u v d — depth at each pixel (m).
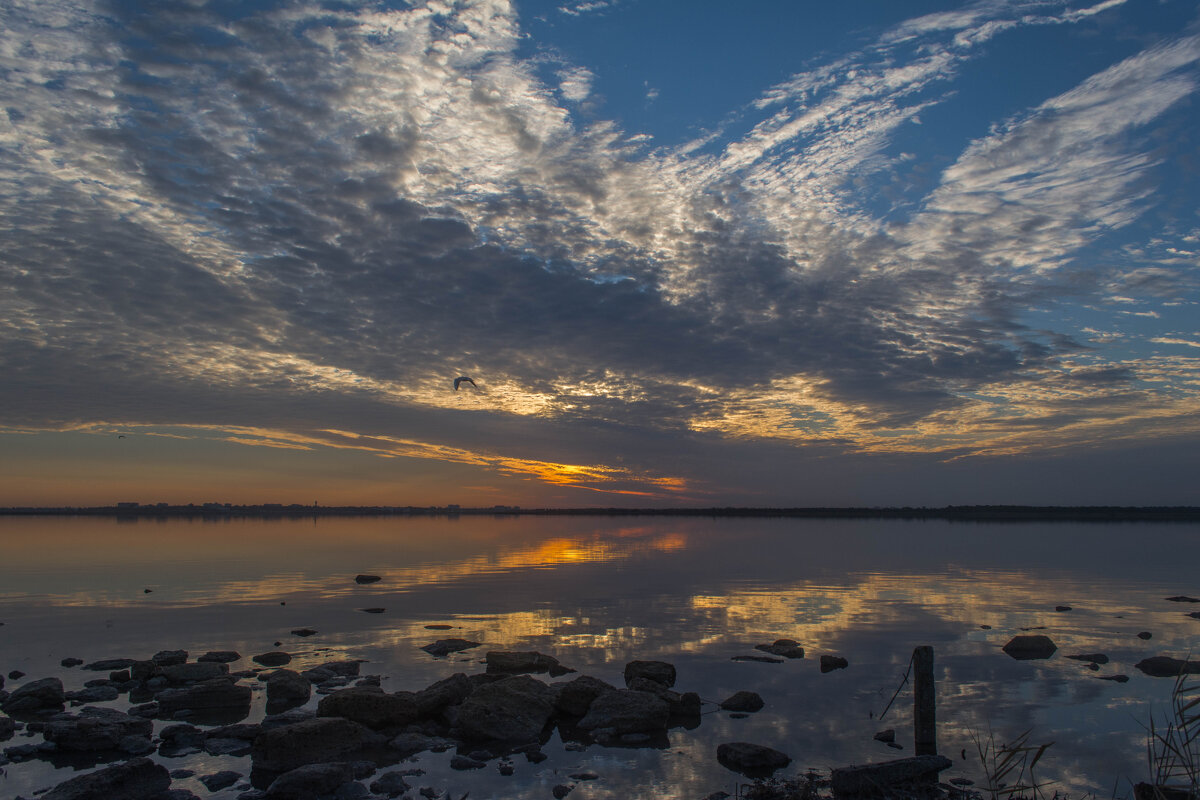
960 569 48.81
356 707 15.68
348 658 22.17
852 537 96.38
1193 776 8.89
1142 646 23.97
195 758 13.91
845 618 29.22
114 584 39.44
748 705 17.41
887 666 21.27
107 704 17.39
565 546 75.25
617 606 32.28
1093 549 68.62
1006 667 21.09
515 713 15.79
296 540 83.31
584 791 12.56
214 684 17.39
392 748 14.64
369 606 32.22
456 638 25.11
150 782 12.33
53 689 17.17
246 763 13.67
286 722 15.72
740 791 12.52
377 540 84.94
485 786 12.73
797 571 47.69
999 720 16.45
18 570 46.69
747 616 29.69
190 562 52.81
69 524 139.62
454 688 17.05
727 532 116.50
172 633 25.84
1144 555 60.69
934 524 157.75
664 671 19.28
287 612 30.36
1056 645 24.08
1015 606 32.38
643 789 12.67
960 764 13.81
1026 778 13.09
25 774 13.05
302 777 12.07
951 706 17.47
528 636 25.56
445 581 41.62
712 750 14.62
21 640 24.58
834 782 12.55
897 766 12.93
